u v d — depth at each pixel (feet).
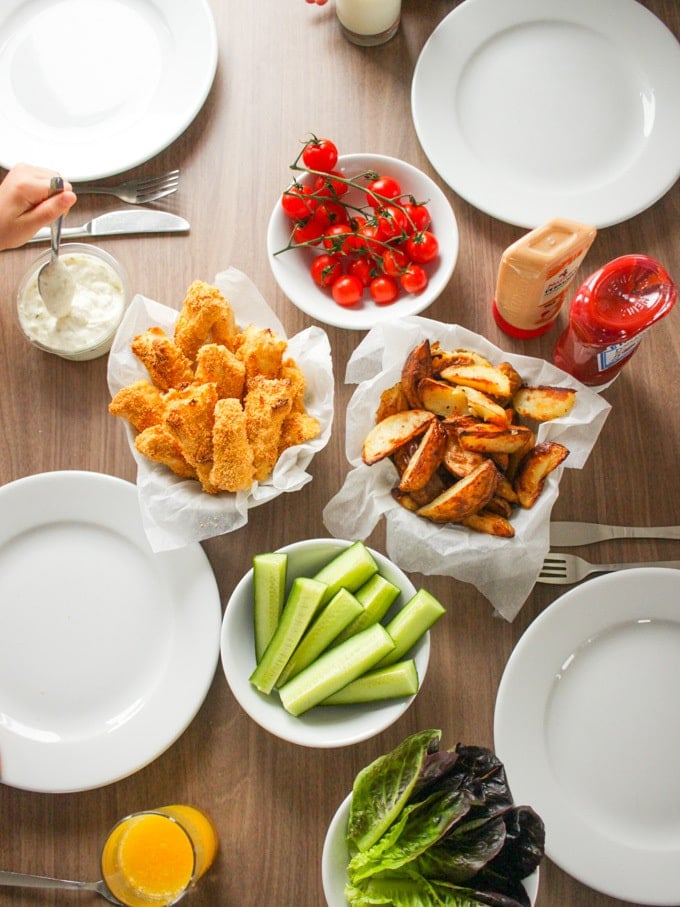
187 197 4.13
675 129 3.99
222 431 3.35
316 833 3.53
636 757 3.50
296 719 3.36
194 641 3.59
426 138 4.02
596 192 3.96
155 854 3.37
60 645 3.69
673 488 3.79
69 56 4.23
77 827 3.58
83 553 3.76
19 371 3.97
